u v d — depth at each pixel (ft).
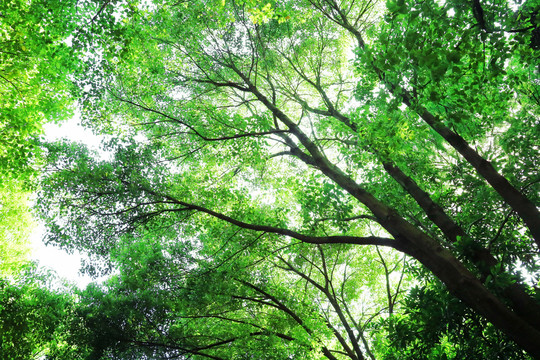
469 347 20.57
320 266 48.06
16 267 40.55
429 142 28.04
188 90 35.01
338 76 38.91
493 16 16.25
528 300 18.21
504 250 22.04
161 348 32.04
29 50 26.61
